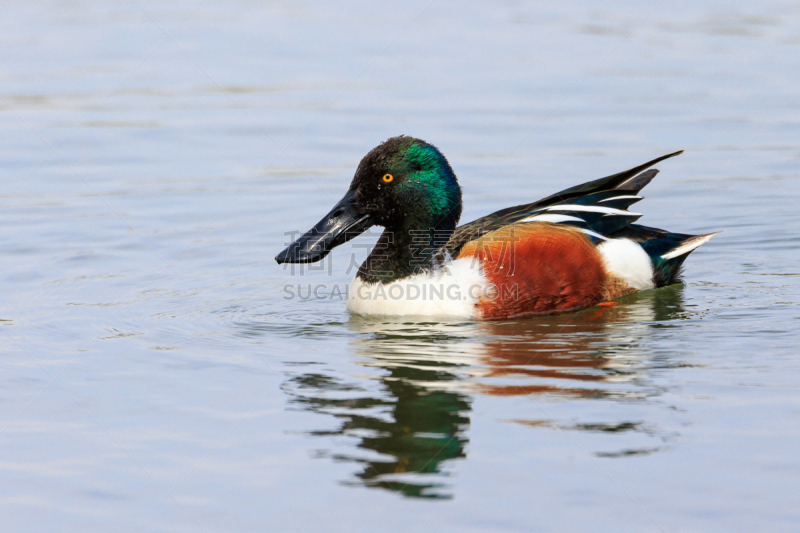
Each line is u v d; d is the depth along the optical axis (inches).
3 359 392.5
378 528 259.3
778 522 256.2
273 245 584.1
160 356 395.2
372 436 310.5
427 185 450.0
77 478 292.0
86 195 673.0
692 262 546.3
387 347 399.5
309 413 329.7
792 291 482.6
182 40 1106.1
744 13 1216.8
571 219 467.2
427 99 891.4
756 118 828.6
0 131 805.9
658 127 810.8
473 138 787.4
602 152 751.1
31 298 481.4
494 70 986.1
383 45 1081.4
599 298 464.4
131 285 508.4
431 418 321.7
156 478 289.7
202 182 705.0
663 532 253.3
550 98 893.8
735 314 441.1
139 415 333.7
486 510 265.9
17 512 274.5
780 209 639.1
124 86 941.8
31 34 1128.8
